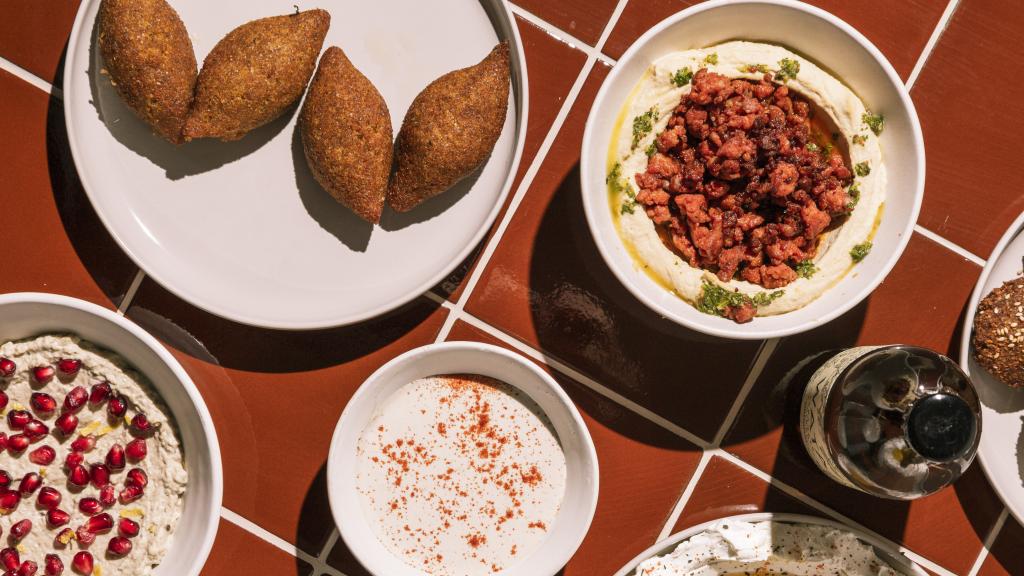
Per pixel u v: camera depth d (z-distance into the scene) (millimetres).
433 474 645
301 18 594
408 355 608
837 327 649
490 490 645
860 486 599
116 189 619
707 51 600
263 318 621
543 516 643
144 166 620
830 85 596
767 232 603
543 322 647
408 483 646
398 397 643
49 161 633
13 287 637
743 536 628
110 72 590
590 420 652
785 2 583
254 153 624
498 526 644
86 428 632
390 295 627
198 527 617
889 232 594
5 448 633
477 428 645
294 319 626
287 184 625
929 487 579
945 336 650
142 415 627
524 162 639
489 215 603
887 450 565
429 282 606
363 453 642
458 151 594
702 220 602
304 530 648
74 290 638
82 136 609
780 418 651
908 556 653
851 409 578
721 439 652
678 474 653
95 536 632
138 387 625
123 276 638
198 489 621
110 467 632
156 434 630
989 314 625
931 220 649
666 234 620
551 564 624
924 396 543
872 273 594
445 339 647
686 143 605
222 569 647
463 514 645
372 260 629
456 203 630
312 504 647
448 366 637
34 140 631
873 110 602
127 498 629
